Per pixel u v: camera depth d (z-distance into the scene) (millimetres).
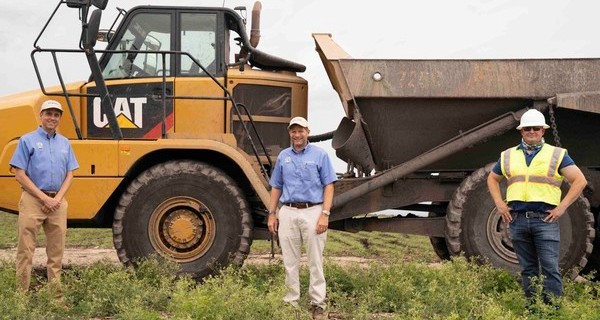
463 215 8219
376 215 9711
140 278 7375
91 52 7828
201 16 8328
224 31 8352
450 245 8250
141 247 7668
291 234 6477
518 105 8234
